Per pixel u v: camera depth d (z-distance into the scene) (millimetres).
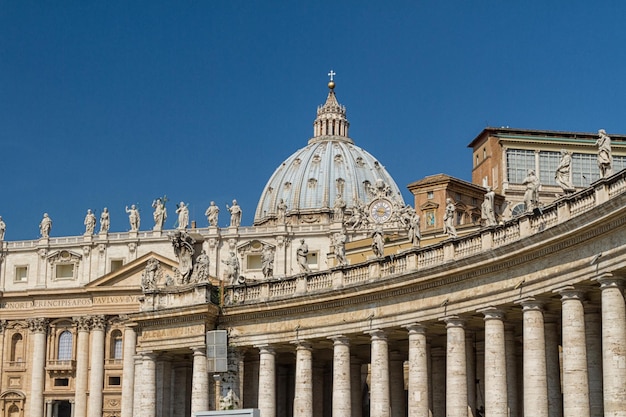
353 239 138000
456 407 52906
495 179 112125
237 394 65875
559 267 46625
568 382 45281
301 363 62906
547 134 110938
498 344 50969
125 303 141625
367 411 92125
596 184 45188
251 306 65500
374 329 58719
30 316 146375
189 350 68188
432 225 110688
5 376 146625
